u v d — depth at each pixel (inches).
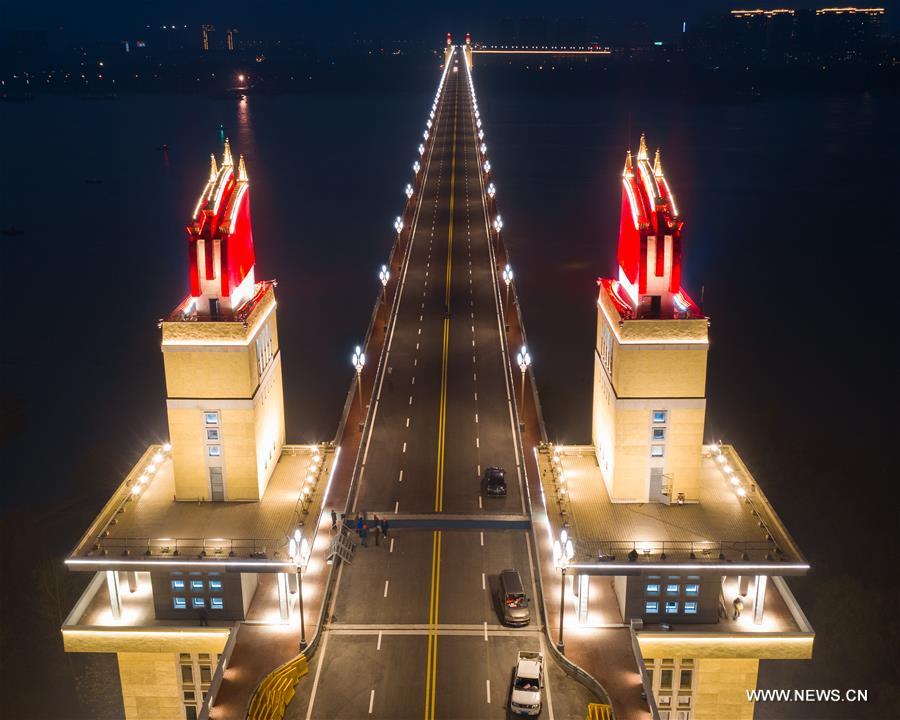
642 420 2677.2
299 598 2416.3
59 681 3432.6
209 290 2682.1
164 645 2556.6
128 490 2856.8
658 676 2696.9
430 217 7795.3
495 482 3179.1
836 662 3535.9
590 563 2447.1
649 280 2625.5
